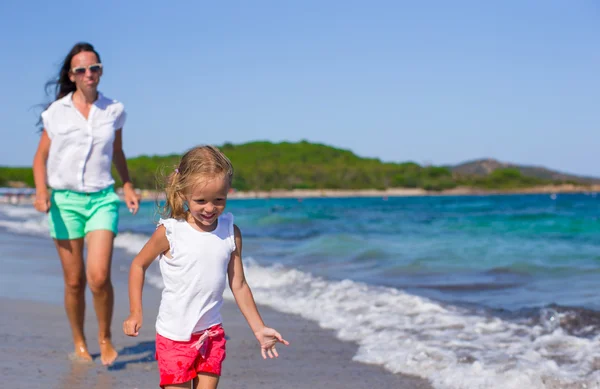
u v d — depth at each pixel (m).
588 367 3.83
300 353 4.38
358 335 4.85
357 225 18.50
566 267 8.27
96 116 4.27
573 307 5.50
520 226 15.80
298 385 3.66
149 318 5.48
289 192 149.75
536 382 3.54
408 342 4.53
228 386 3.65
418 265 8.96
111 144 4.31
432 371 3.84
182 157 2.77
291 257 10.37
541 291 6.70
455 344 4.45
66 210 4.18
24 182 112.94
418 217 24.17
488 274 8.06
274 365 4.09
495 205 44.66
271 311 5.93
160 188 2.94
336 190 152.00
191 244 2.78
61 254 4.22
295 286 7.22
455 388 3.53
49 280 7.40
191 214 2.79
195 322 2.77
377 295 6.37
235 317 5.59
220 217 2.92
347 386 3.63
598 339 4.48
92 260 4.08
